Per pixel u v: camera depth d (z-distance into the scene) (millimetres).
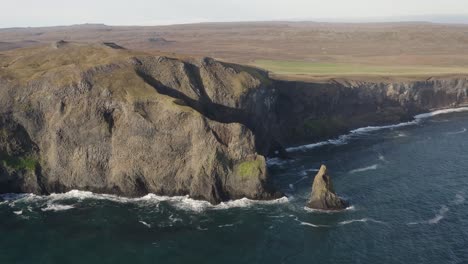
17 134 88875
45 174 88000
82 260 63938
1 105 89375
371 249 65688
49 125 89000
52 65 99875
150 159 86125
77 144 87875
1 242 68750
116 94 89438
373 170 99312
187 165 85375
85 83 90438
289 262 62844
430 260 62562
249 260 63469
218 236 70000
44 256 64938
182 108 86375
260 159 84062
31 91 90875
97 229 72625
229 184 83625
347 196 84375
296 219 75062
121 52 105062
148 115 87375
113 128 87750
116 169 86312
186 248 66688
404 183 91375
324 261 62938
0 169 85875
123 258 64312
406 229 71438
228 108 100812
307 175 95875
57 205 81812
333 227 72375
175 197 84688
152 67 99125
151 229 72375
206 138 84312
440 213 77188
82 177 87312
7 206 81188
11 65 101500
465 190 87500
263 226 72875
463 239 68062
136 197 85312
